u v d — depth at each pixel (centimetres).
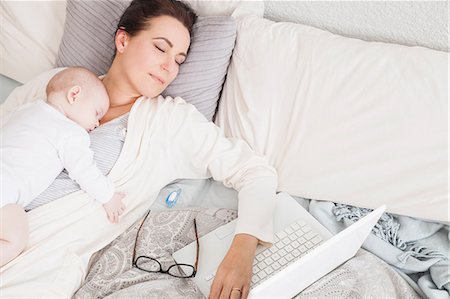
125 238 120
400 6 130
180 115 132
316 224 122
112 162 127
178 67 138
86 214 121
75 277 110
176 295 104
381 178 122
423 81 119
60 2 163
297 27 140
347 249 103
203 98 143
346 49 130
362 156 124
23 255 109
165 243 118
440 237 120
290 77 135
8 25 168
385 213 123
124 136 129
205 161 131
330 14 143
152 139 130
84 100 123
